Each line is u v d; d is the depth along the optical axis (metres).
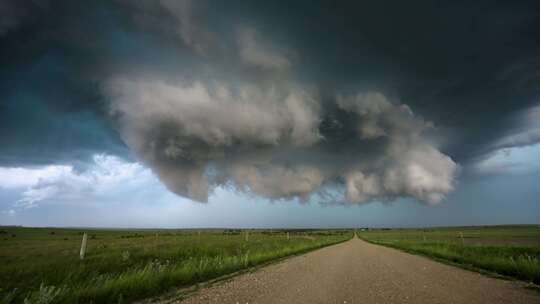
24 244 38.56
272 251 23.95
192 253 18.95
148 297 8.30
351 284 10.38
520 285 10.12
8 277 9.73
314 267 15.91
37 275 10.11
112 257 15.49
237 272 13.80
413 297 8.20
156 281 9.42
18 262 14.45
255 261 17.64
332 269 15.01
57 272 10.66
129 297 8.19
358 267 15.91
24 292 8.11
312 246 35.34
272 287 9.80
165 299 8.05
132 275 9.41
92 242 41.91
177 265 13.23
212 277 12.10
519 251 21.70
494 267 14.24
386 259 20.91
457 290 9.20
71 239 57.06
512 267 13.09
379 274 13.08
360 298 8.11
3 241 48.19
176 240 40.72
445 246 28.11
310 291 9.11
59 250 24.81
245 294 8.65
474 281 11.00
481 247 26.34
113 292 8.08
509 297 8.17
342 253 27.05
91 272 10.79
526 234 85.19
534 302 7.56
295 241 42.50
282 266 16.41
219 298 8.12
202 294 8.66
